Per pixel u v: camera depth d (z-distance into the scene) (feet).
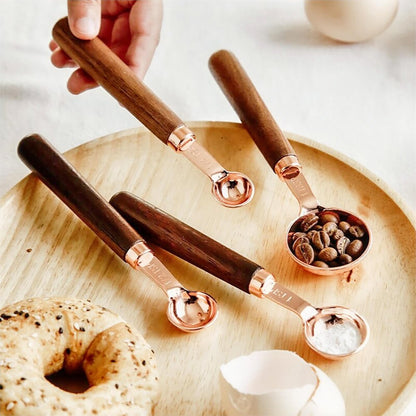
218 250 1.65
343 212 1.73
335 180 1.84
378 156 2.01
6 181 2.01
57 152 1.78
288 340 1.60
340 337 1.57
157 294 1.68
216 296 1.67
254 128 1.82
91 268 1.72
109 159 1.90
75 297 1.66
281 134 1.81
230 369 1.43
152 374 1.52
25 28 2.32
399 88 2.14
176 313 1.63
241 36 2.29
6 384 1.44
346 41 2.23
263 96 2.15
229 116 2.13
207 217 1.81
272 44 2.27
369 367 1.55
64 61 2.10
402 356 1.56
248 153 1.90
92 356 1.54
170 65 2.24
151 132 1.85
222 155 1.90
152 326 1.63
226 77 1.90
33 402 1.42
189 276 1.70
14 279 1.70
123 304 1.67
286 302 1.60
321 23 2.19
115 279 1.71
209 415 1.51
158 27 2.11
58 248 1.75
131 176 1.88
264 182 1.86
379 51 2.22
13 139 2.10
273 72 2.20
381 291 1.66
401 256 1.71
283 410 1.37
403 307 1.63
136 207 1.73
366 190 1.81
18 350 1.49
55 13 2.36
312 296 1.67
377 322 1.62
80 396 1.45
